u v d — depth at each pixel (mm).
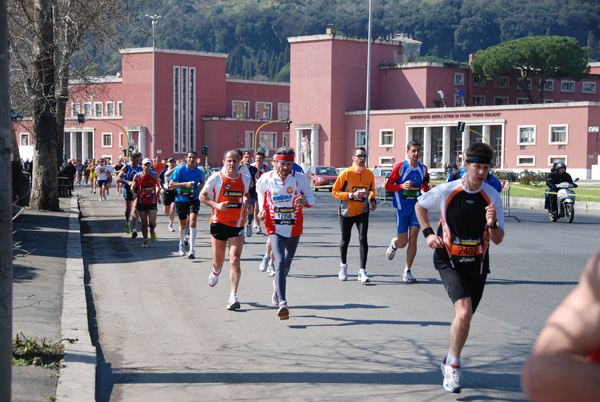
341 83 75938
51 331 7609
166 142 88500
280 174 8773
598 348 1828
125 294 10516
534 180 46031
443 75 76812
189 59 89688
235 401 5770
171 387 6148
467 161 5914
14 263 12445
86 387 5754
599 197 31984
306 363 6852
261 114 97188
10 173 4703
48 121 24484
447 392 5957
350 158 76125
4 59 4695
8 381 4555
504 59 76812
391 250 11547
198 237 18391
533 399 1896
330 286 11086
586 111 62656
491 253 15062
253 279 11766
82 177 63781
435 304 9641
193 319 8812
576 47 79438
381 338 7797
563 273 12312
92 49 27344
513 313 9039
